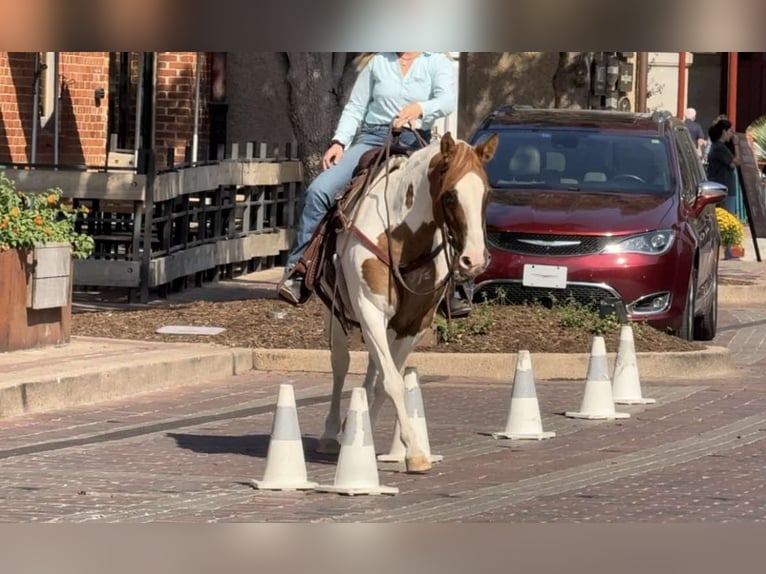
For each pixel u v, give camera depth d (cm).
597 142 1908
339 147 1207
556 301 1767
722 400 1509
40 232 1560
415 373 1186
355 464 1069
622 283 1750
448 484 1104
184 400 1459
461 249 1015
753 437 1310
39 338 1578
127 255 2056
